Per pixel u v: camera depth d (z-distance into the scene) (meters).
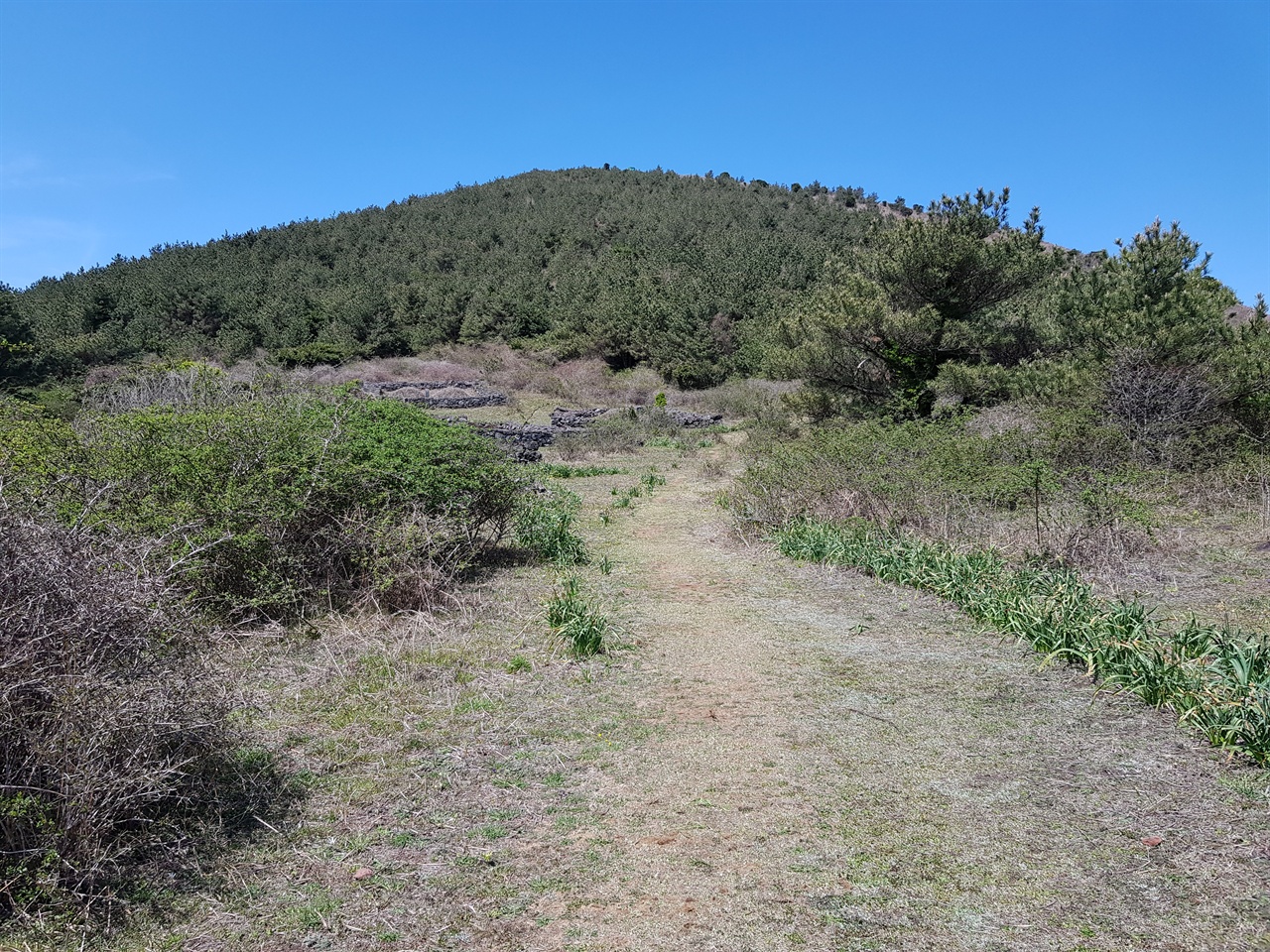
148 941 2.51
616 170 89.75
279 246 65.25
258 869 2.91
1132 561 7.05
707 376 36.81
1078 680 4.71
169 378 10.87
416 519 6.65
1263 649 4.32
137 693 2.94
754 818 3.29
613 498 12.54
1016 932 2.54
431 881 2.86
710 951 2.48
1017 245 14.57
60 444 5.88
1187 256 12.02
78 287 50.81
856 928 2.58
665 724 4.25
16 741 2.64
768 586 7.18
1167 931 2.52
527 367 38.62
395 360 39.00
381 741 4.00
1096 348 11.71
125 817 2.95
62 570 2.87
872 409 15.52
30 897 2.53
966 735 4.05
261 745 3.86
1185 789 3.40
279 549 5.76
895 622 6.04
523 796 3.48
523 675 4.94
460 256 61.25
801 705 4.49
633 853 3.04
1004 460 9.26
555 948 2.50
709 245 53.56
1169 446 9.90
